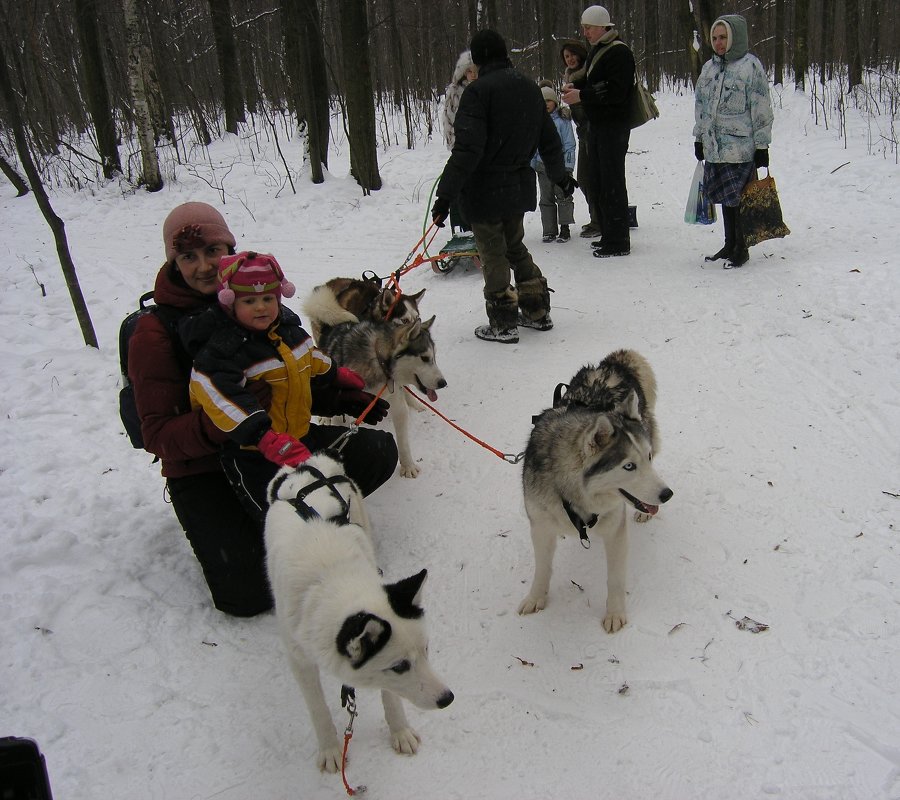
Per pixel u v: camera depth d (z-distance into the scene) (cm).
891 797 230
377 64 2166
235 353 316
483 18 1756
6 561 358
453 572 364
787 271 699
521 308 648
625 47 760
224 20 1692
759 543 354
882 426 431
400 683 236
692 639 304
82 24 1302
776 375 513
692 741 259
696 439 450
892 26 2627
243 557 326
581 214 1070
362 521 314
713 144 712
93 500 412
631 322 644
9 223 1155
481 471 450
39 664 307
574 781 250
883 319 556
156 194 1248
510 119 558
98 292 806
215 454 340
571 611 331
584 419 307
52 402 546
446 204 564
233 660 315
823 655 285
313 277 843
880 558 330
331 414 392
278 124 1795
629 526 383
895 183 939
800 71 1850
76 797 254
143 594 347
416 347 448
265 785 259
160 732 280
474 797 248
